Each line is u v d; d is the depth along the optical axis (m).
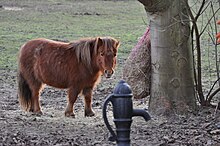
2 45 23.73
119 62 19.64
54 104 13.14
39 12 35.56
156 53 10.52
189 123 9.96
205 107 11.05
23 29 28.78
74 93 11.14
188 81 10.58
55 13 35.28
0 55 21.48
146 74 10.84
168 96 10.49
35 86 11.51
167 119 10.32
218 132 9.11
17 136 8.93
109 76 10.67
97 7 38.47
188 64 10.58
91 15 34.72
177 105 10.48
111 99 5.21
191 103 10.60
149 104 10.77
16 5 38.41
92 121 10.56
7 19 32.44
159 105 10.55
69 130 9.51
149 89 10.85
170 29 10.40
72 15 34.59
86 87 11.28
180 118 10.31
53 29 28.94
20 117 11.02
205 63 18.52
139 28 29.48
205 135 9.02
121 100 5.15
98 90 14.97
